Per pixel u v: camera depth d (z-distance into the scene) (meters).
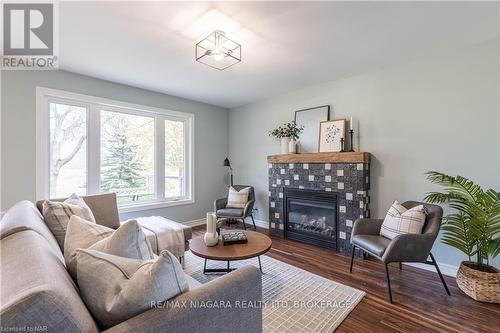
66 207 1.71
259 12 1.88
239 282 1.04
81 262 0.89
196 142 4.54
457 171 2.50
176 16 1.92
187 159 4.47
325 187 3.32
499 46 2.28
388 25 2.07
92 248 1.06
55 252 1.11
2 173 2.68
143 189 3.90
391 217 2.39
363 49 2.51
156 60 2.75
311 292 2.15
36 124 2.87
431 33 2.20
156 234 2.36
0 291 0.67
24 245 0.96
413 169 2.78
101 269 0.86
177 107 4.24
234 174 4.98
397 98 2.89
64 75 3.06
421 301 2.02
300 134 3.81
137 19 1.96
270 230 4.00
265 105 4.38
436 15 1.93
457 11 1.88
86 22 2.00
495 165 2.30
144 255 1.11
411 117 2.79
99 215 2.63
